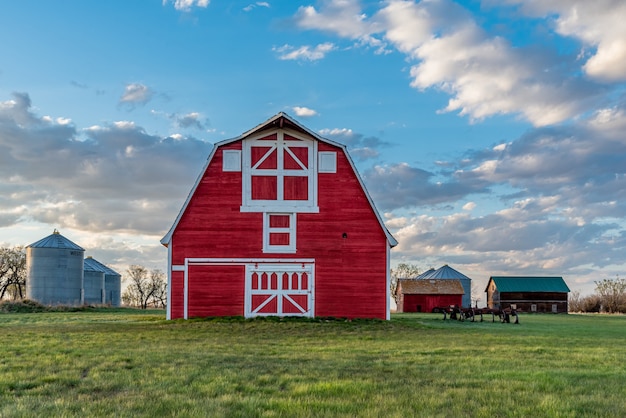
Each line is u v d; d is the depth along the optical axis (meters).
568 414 10.18
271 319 33.59
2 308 49.03
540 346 22.61
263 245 35.00
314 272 34.97
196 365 15.81
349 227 35.38
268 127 35.53
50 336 24.55
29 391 12.06
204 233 34.88
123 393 11.89
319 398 11.30
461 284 90.12
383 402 10.98
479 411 10.38
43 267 65.38
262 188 35.28
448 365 16.41
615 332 32.72
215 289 34.66
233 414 9.94
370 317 34.94
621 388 12.91
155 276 119.62
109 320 36.06
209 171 35.28
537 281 89.50
